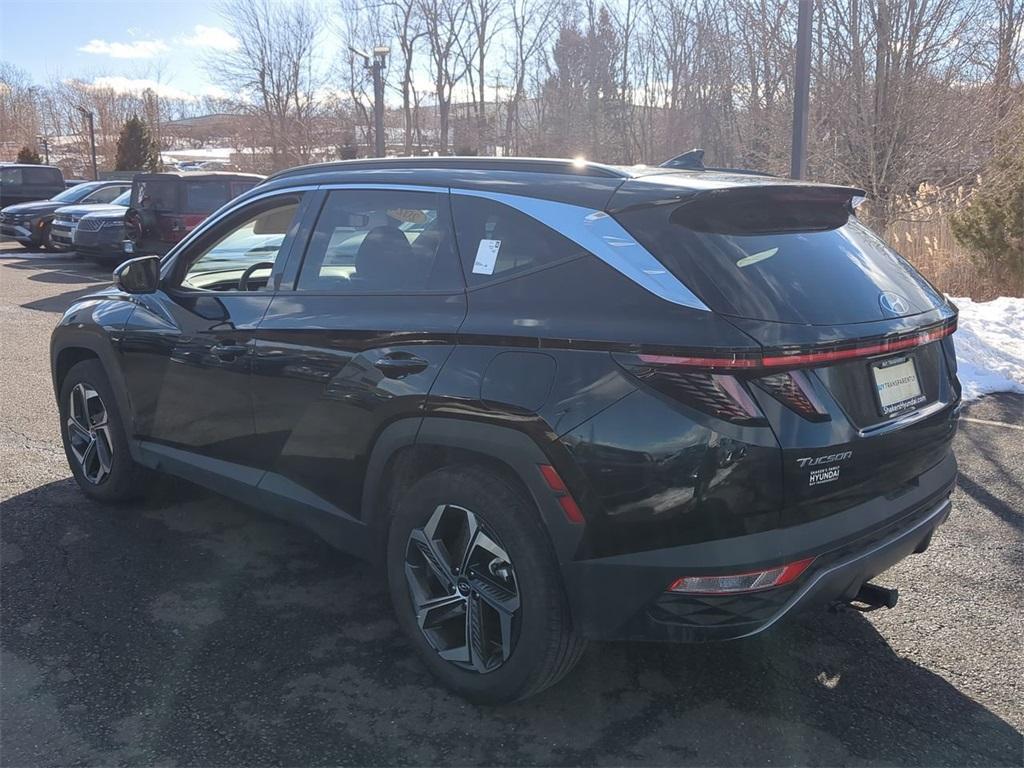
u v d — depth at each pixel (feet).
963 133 44.09
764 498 8.20
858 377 9.00
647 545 8.48
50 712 9.67
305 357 11.41
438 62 145.28
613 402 8.50
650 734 9.46
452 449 9.96
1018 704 10.00
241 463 12.87
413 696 10.12
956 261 38.88
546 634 9.13
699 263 8.63
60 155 210.79
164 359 13.71
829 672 10.65
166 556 13.71
